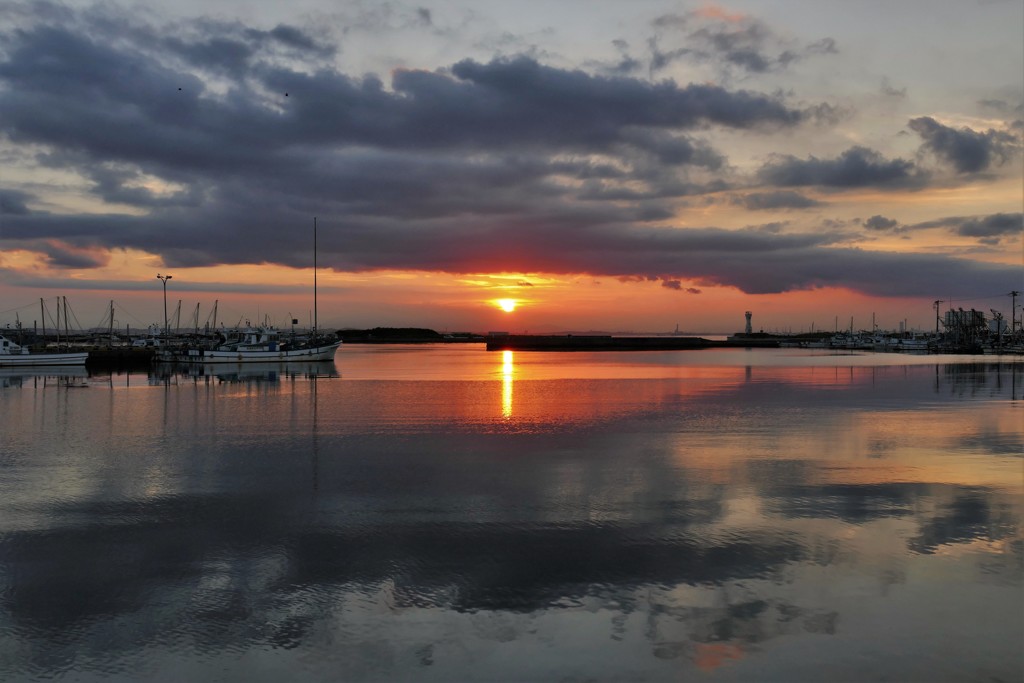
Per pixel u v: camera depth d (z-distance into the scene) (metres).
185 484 17.91
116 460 21.28
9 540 13.32
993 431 26.81
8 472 19.47
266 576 11.45
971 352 149.25
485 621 9.74
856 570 11.55
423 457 21.62
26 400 41.31
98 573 11.61
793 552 12.47
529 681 8.21
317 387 51.53
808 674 8.30
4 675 8.41
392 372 72.88
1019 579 11.16
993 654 8.75
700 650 8.88
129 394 45.59
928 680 8.18
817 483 17.83
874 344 180.38
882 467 19.83
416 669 8.49
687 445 23.73
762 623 9.62
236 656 8.84
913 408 35.34
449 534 13.62
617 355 134.50
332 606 10.27
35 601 10.49
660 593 10.65
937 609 10.03
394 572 11.60
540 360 108.06
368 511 15.28
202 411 34.91
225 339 115.25
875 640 9.11
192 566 11.93
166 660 8.76
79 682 8.29
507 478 18.53
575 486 17.56
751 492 16.88
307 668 8.55
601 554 12.41
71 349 101.06
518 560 12.13
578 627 9.54
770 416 32.00
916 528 13.88
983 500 16.06
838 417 31.53
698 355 133.25
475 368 81.69
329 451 22.77
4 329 115.56
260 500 16.25
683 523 14.26
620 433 26.62
